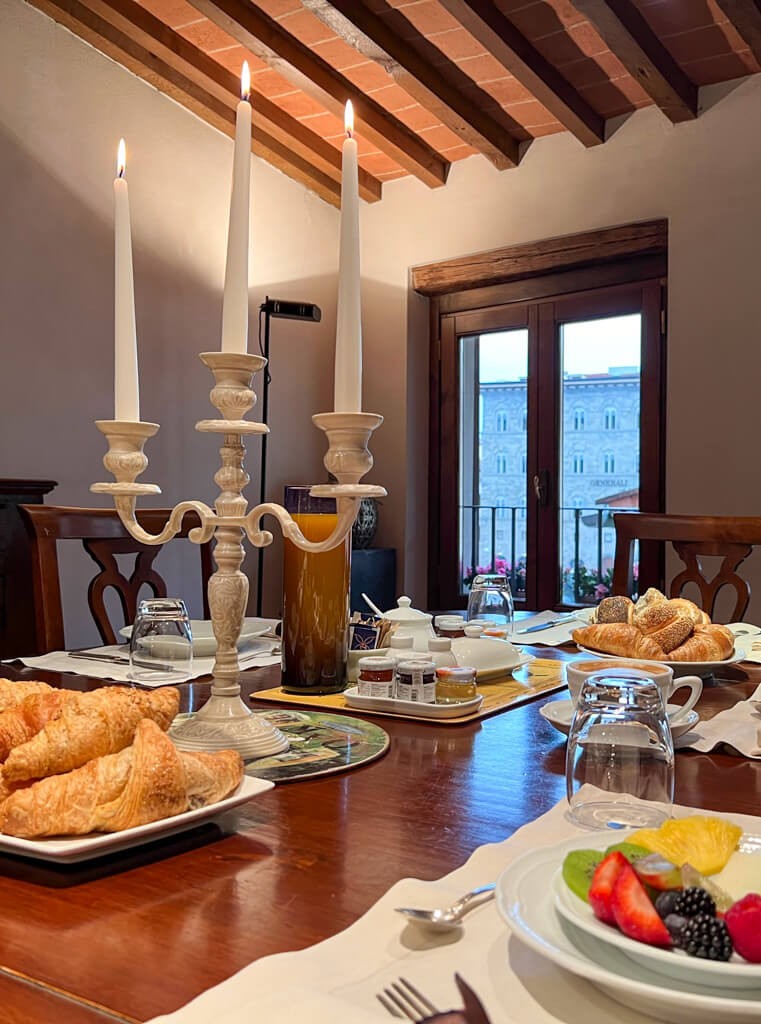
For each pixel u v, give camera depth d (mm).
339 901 570
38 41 3230
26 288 3189
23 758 623
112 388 3471
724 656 1308
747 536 2055
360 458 793
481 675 1300
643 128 3633
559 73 3406
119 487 900
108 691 675
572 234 3818
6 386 3127
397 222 4355
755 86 3367
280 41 3289
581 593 3924
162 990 458
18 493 2697
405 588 4293
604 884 437
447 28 3191
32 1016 435
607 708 686
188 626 1124
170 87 3645
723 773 878
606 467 3846
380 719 1092
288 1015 401
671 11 2992
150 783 625
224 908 560
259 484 4125
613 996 435
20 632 2695
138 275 3584
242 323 844
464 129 3701
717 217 3438
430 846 671
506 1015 423
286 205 4242
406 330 4312
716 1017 394
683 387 3502
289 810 754
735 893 457
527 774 866
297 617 1198
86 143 3387
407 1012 425
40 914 550
